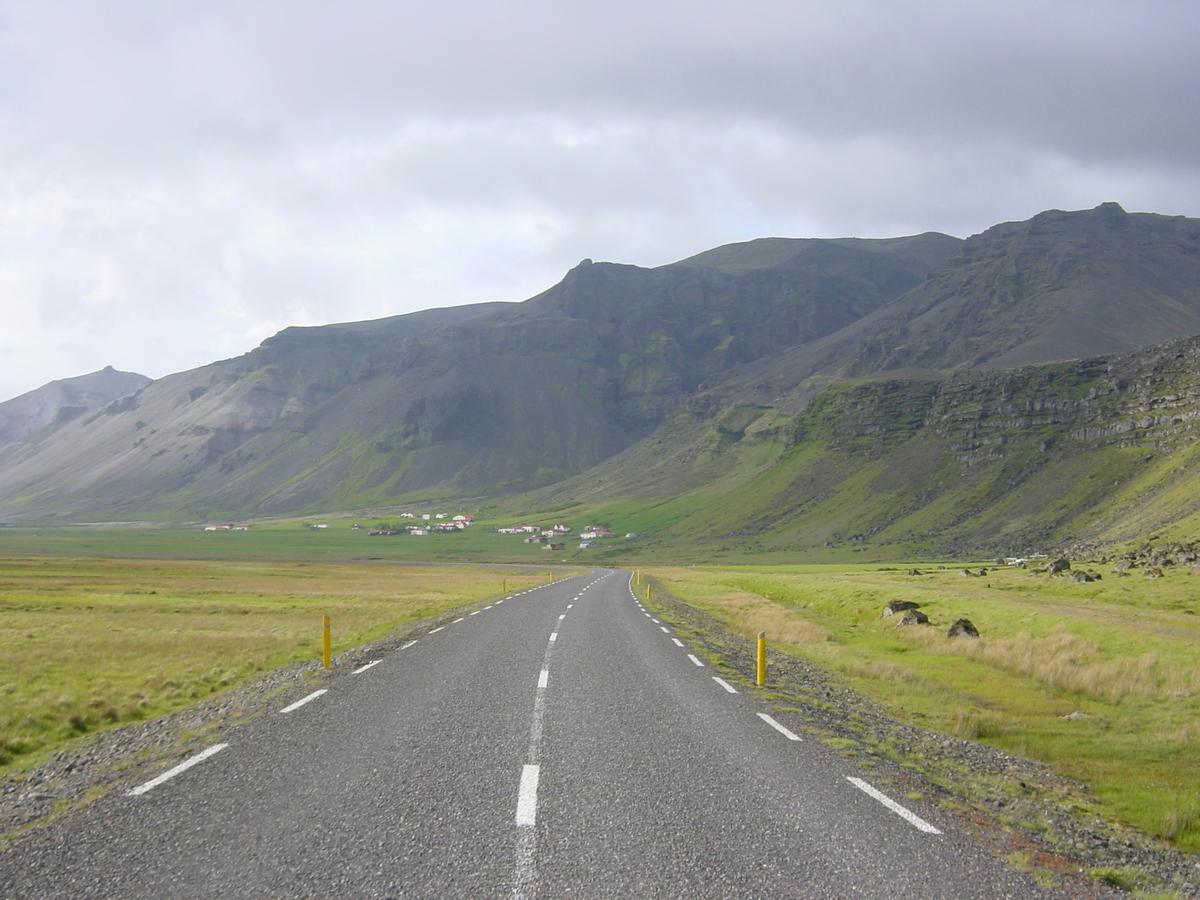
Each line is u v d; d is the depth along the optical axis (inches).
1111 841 362.0
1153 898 280.2
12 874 264.1
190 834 300.5
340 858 276.5
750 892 253.6
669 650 907.4
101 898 244.4
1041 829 357.7
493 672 714.8
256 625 1409.9
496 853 282.7
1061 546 7091.5
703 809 338.0
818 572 4338.1
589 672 720.3
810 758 435.8
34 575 3617.1
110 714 639.8
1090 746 634.8
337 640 1100.5
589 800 346.0
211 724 512.7
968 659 1144.8
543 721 507.5
